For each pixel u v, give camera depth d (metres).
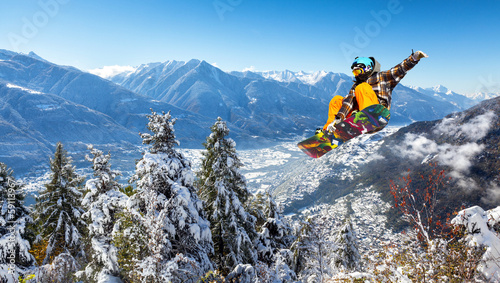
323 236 15.80
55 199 19.67
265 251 19.17
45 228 19.36
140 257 10.17
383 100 3.10
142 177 13.37
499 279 5.95
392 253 7.43
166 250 11.87
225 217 17.36
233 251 17.38
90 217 15.26
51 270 10.75
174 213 13.09
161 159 13.59
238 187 18.45
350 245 18.02
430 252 6.90
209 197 18.28
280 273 12.62
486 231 6.83
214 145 17.69
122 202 14.25
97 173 15.94
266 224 21.30
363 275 8.45
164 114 14.84
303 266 18.19
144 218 10.24
